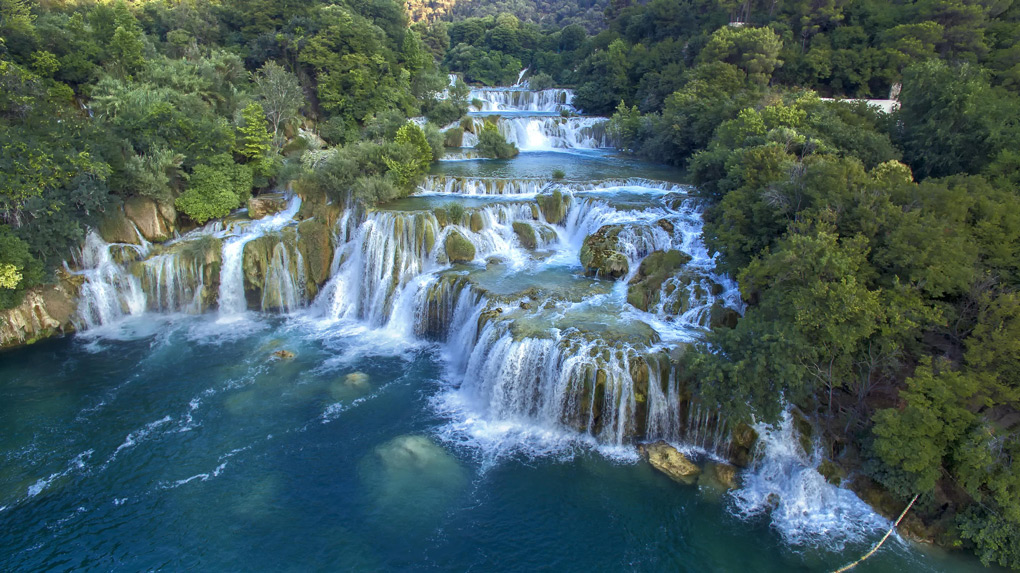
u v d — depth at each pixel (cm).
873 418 2152
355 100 7006
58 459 2516
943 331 2327
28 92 4172
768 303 2436
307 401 2964
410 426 2780
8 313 3450
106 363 3306
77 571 1973
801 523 2195
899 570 1994
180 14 7350
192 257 3919
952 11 6022
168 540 2116
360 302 4003
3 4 5138
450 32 13338
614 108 8394
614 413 2645
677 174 5566
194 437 2677
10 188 3331
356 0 8631
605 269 3725
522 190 4991
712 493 2356
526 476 2472
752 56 6500
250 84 6644
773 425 2298
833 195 2608
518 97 9406
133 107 4647
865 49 6538
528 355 2823
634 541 2141
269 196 4800
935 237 2245
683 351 2758
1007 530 1956
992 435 1936
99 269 3800
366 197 4256
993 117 3491
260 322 3891
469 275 3691
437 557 2070
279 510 2269
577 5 17112
